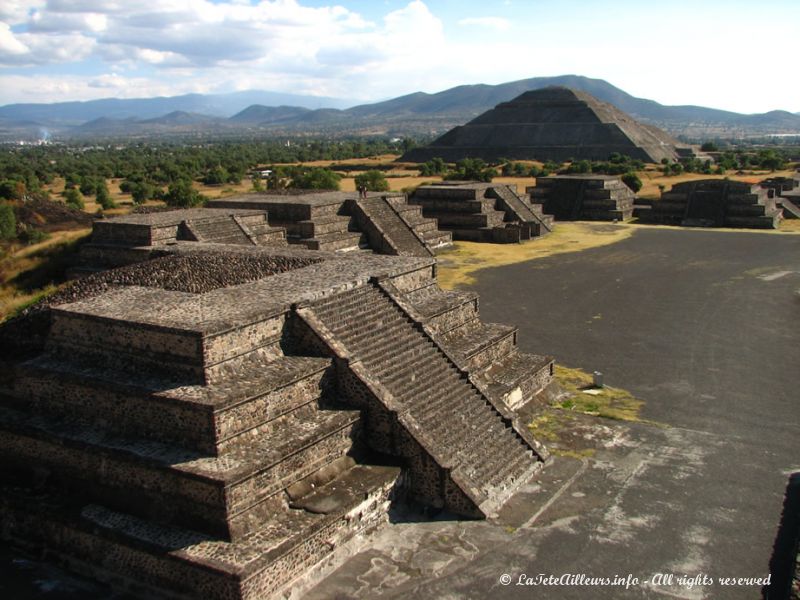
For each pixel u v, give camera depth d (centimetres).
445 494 1764
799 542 1579
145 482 1540
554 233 6875
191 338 1598
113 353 1739
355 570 1535
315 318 1906
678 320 3609
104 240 3825
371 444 1836
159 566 1447
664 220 7725
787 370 2823
